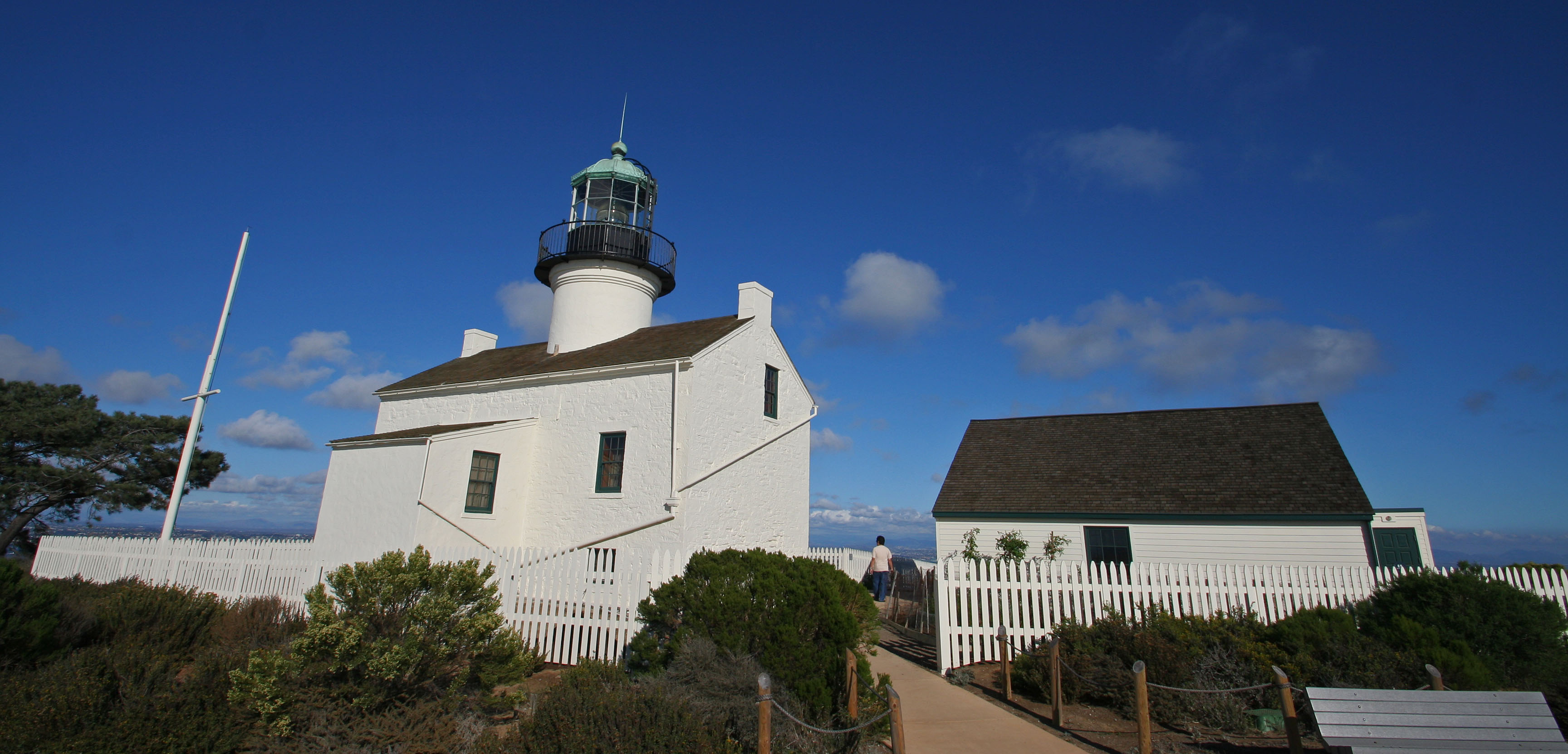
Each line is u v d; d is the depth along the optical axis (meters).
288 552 15.84
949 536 20.11
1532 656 9.28
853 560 23.28
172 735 6.17
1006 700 9.73
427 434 16.16
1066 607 11.55
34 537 24.62
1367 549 16.47
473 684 8.31
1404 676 8.77
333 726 6.56
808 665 8.05
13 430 23.25
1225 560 17.56
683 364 16.33
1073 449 21.75
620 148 22.61
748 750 6.83
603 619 11.21
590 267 21.25
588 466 17.25
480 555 12.87
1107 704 9.52
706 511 16.33
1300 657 9.02
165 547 17.38
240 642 10.02
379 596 7.59
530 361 20.73
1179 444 20.72
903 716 8.88
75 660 7.41
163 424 26.53
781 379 19.98
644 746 6.00
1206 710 8.63
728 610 8.45
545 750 6.02
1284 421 20.45
